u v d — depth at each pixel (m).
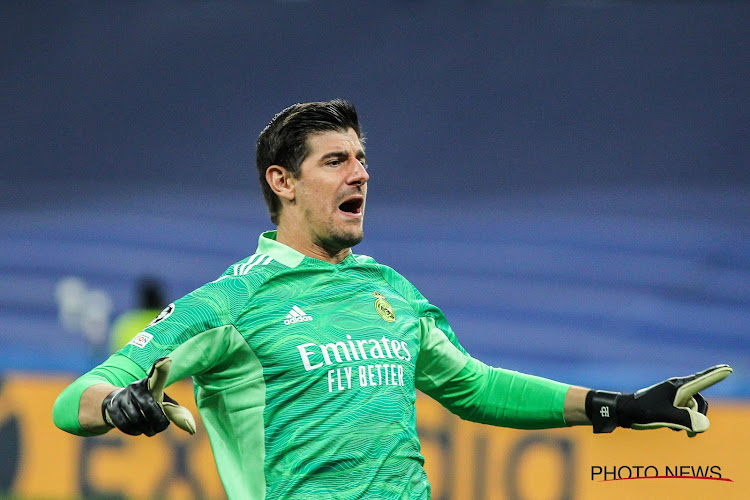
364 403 11.46
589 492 28.17
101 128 120.00
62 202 105.94
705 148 108.44
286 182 12.68
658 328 79.56
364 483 11.26
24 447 33.62
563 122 114.12
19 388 33.97
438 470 30.50
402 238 96.12
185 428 10.20
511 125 114.56
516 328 80.50
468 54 121.62
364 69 122.25
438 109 117.00
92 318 80.25
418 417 30.81
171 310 11.41
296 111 12.62
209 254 94.00
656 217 96.94
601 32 120.81
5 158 117.06
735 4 119.62
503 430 30.30
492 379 13.55
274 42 125.81
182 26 127.81
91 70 124.81
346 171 12.41
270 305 11.71
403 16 125.56
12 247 94.38
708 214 96.69
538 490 29.56
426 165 110.62
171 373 11.03
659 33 119.88
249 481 11.39
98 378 10.70
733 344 77.19
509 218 99.44
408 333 12.36
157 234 97.62
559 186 106.00
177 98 122.69
